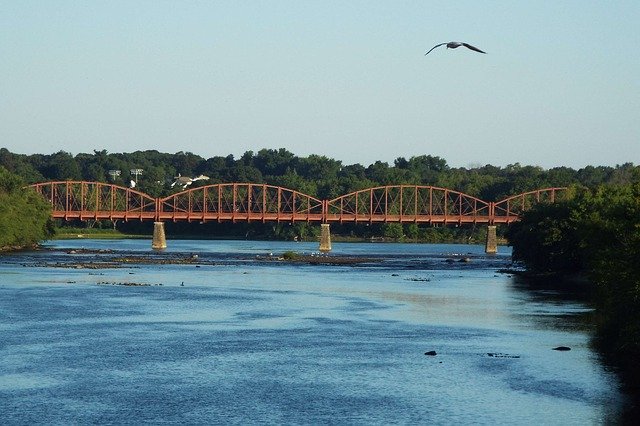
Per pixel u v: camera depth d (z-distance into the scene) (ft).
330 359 362.12
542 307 537.24
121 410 283.18
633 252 355.77
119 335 415.64
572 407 287.28
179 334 421.18
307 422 271.49
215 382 320.91
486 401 294.66
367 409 285.43
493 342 403.54
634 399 296.92
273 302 560.61
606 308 387.14
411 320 476.95
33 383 316.60
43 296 567.59
